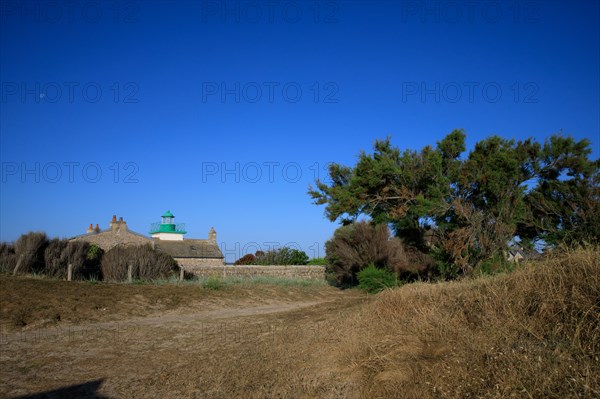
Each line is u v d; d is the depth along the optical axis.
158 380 8.02
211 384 7.48
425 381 5.59
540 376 4.93
